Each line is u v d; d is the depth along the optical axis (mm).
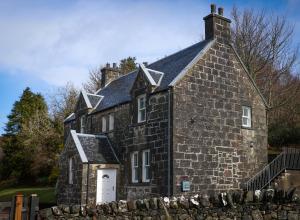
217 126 22984
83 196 23000
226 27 24938
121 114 25672
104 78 35438
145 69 23641
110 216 10500
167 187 20625
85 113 29938
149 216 10289
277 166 22844
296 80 39375
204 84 22828
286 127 34562
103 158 24453
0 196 36625
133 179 23844
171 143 20812
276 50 38844
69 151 25297
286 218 9344
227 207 9883
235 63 24938
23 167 48594
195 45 25484
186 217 10086
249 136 24781
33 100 58000
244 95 25078
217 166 22453
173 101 21172
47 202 27391
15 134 53469
